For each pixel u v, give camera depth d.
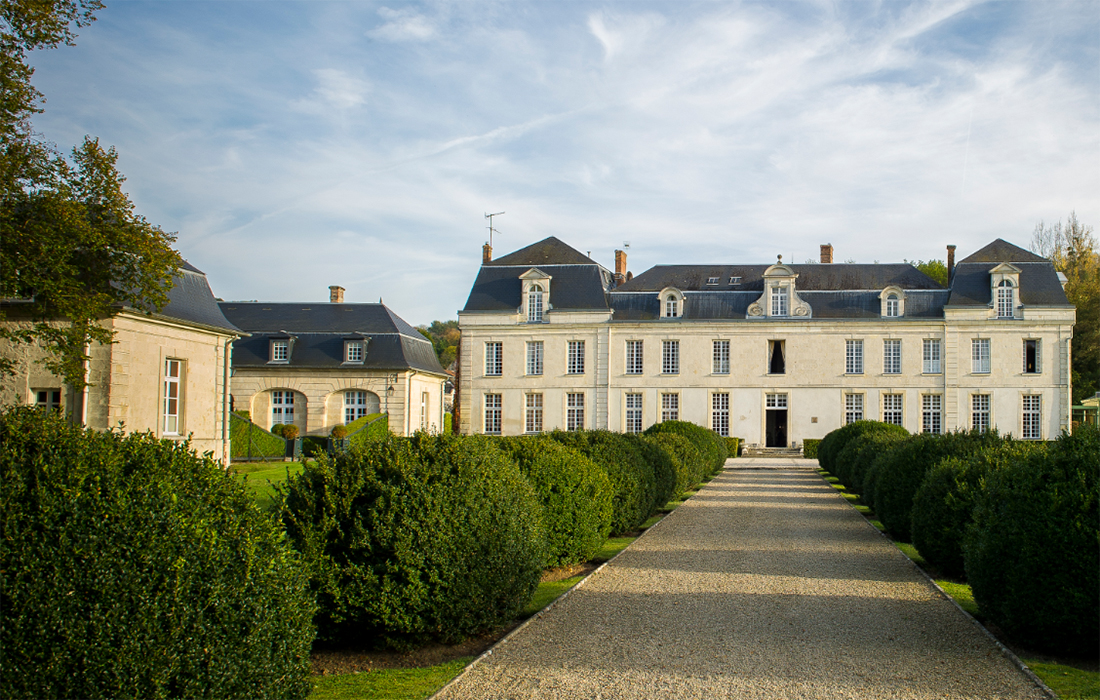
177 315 25.48
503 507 9.12
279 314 44.97
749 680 7.25
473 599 8.41
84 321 16.17
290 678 5.87
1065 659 8.02
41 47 15.40
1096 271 59.62
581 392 48.03
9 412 5.30
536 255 51.84
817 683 7.18
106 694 4.73
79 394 22.33
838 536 15.72
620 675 7.40
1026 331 44.16
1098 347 56.00
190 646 5.10
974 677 7.35
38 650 4.65
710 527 16.95
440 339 110.50
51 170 15.98
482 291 50.03
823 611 9.73
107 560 4.88
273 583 5.84
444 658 8.17
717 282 50.09
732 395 46.84
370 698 6.88
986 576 8.56
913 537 12.52
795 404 46.25
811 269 49.50
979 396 44.69
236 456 36.78
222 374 28.33
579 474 12.60
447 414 58.78
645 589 10.95
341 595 8.11
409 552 8.18
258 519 6.07
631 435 19.31
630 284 50.66
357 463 8.71
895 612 9.68
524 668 7.63
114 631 4.80
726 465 39.16
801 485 27.84
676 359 47.66
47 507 4.85
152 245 17.38
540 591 10.98
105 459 5.21
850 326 45.97
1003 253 46.78
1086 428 8.82
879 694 6.92
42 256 15.48
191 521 5.38
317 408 41.84
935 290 46.09
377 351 42.41
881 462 17.72
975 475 11.78
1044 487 8.33
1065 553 7.92
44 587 4.71
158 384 24.67
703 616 9.49
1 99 14.77
